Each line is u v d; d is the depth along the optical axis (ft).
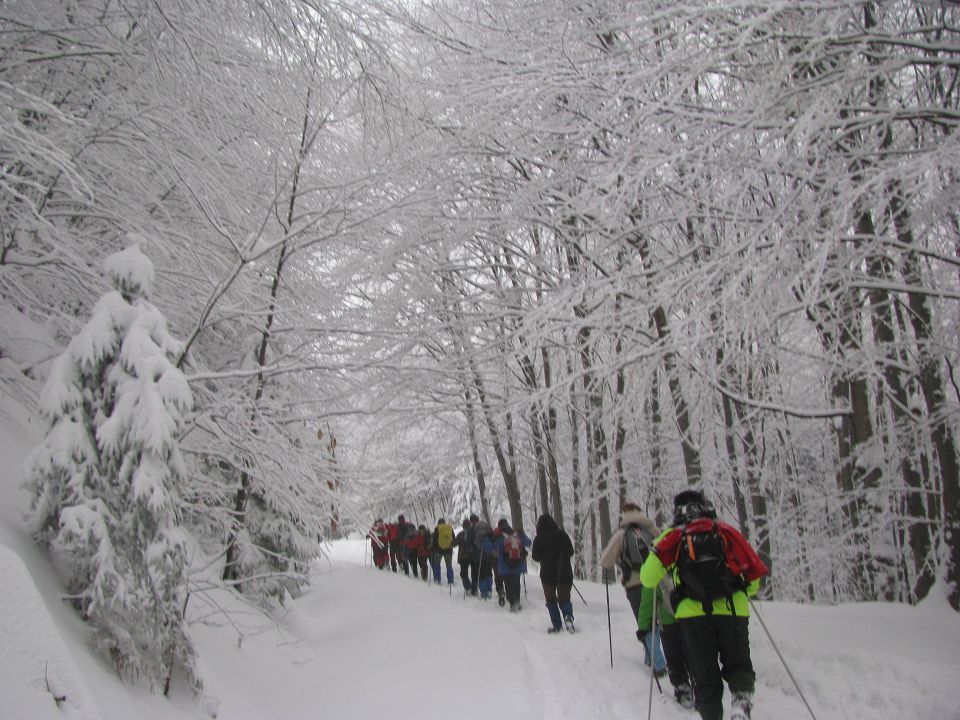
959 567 29.14
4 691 9.72
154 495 14.38
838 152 25.31
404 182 33.09
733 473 52.29
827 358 30.66
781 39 24.43
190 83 23.72
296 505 23.41
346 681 22.34
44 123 22.72
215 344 29.43
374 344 30.17
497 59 34.78
